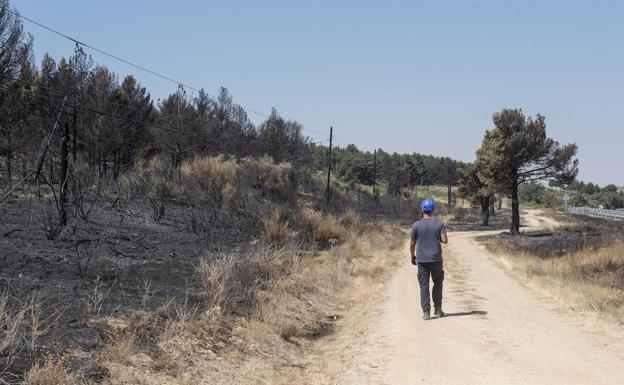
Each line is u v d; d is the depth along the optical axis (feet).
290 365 21.62
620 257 62.54
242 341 23.50
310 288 38.70
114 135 94.84
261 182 99.55
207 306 26.53
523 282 45.44
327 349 24.50
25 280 27.73
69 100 59.16
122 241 46.14
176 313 24.62
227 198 72.33
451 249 94.17
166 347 20.04
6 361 16.17
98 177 66.74
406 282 46.24
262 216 68.90
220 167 84.33
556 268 57.06
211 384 17.93
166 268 36.78
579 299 33.19
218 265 33.71
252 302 30.09
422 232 27.71
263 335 25.04
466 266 61.82
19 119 70.90
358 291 43.16
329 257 56.44
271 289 34.65
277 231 61.52
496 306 32.17
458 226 207.31
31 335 18.90
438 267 27.66
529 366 18.45
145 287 29.53
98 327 20.80
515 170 153.07
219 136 154.61
